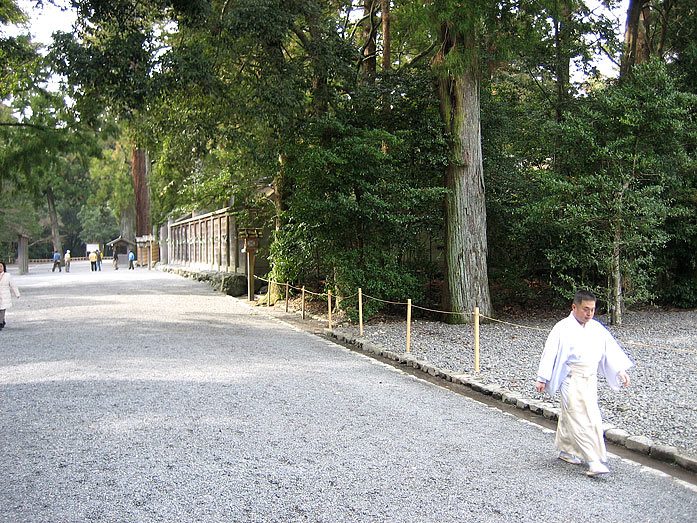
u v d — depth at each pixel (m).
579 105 16.30
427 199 13.88
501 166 15.96
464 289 14.02
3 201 50.75
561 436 4.98
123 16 12.38
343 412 6.49
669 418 6.29
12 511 3.96
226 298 19.72
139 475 4.58
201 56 12.59
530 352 10.33
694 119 14.80
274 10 12.88
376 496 4.26
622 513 4.07
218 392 7.20
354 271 14.12
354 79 14.96
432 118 14.61
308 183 14.48
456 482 4.55
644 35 18.02
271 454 5.08
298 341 11.73
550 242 14.99
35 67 16.97
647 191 12.88
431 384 8.32
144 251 44.38
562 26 17.41
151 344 10.61
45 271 43.22
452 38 13.42
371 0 17.78
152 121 16.02
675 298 15.95
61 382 7.62
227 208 23.05
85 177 60.03
